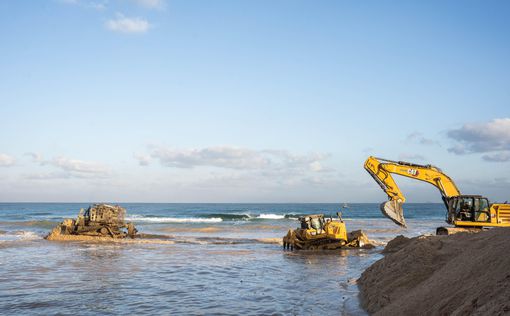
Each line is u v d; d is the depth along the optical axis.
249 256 20.44
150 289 12.18
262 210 116.38
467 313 4.81
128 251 22.38
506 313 4.02
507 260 5.42
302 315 9.02
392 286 8.73
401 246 21.17
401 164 21.36
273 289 12.05
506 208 19.06
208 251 22.62
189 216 71.81
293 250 23.20
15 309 9.87
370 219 66.06
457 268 6.81
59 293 11.61
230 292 11.70
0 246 24.47
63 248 23.59
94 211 30.53
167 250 23.05
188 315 9.24
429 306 6.10
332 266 16.88
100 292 11.75
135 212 96.38
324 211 109.00
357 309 9.12
